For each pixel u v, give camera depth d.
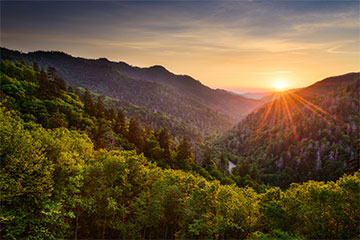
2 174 17.27
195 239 26.73
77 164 23.77
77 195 25.05
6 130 20.80
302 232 24.62
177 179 30.02
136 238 30.03
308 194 23.92
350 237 20.28
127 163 27.70
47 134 26.72
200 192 25.84
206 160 114.94
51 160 22.25
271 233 25.72
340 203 20.88
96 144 64.75
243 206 24.97
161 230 34.78
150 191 28.22
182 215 26.95
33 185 18.66
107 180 25.72
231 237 26.22
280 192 29.19
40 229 19.50
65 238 25.69
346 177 23.53
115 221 28.03
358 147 44.06
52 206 19.11
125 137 88.94
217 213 24.00
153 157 83.56
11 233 17.58
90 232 30.50
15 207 18.66
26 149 19.39
